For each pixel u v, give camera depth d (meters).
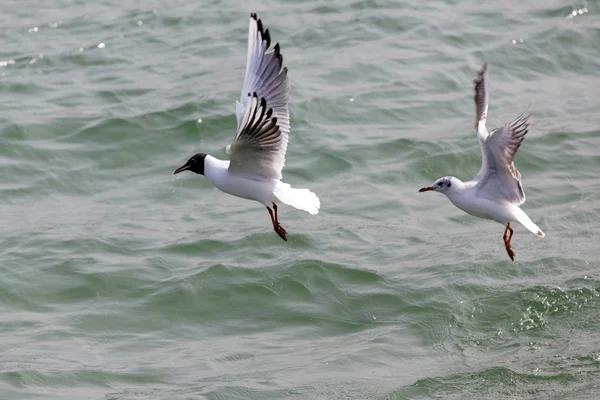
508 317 13.80
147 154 18.52
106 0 25.08
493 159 11.62
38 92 20.53
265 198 11.39
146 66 21.56
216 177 11.50
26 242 15.59
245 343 13.38
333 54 21.78
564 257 15.20
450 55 21.88
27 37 23.00
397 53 21.86
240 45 22.28
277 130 10.67
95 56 22.03
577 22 23.34
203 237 15.84
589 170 18.02
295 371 12.60
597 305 13.97
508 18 23.59
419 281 14.66
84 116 19.45
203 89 20.38
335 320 13.95
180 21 23.50
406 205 16.94
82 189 17.53
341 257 15.30
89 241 15.64
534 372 12.48
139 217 16.56
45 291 14.50
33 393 12.07
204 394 12.03
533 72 21.70
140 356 13.05
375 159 18.19
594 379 12.24
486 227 16.33
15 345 13.18
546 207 16.86
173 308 14.18
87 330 13.64
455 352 13.07
